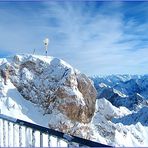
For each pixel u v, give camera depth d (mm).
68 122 49156
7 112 47156
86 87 54469
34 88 55094
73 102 50625
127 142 66375
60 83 53031
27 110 50625
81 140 4414
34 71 57781
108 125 67938
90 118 52844
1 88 53438
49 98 52469
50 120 49312
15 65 58469
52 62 58531
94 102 54000
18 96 53531
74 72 55500
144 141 73688
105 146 4070
